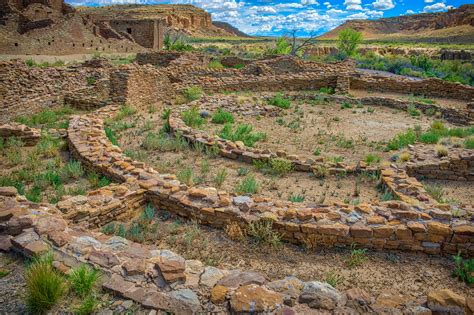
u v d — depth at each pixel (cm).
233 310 319
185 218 591
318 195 734
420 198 641
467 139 1110
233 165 898
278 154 920
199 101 1582
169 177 686
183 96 1842
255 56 4406
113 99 1531
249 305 318
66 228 447
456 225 503
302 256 500
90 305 317
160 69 1827
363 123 1467
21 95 1370
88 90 1625
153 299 332
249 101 1698
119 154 818
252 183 728
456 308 323
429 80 2162
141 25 6184
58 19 4853
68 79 1609
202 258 485
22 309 326
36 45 4450
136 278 359
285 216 531
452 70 3797
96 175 749
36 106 1433
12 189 541
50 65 2694
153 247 486
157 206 625
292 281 365
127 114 1427
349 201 706
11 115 1325
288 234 525
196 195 593
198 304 330
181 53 2867
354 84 2344
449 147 1037
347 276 457
